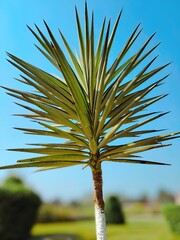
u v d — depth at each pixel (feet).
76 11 8.02
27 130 7.69
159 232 49.14
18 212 38.01
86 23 7.93
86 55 8.07
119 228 56.59
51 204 68.90
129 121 8.65
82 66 8.48
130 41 7.88
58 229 59.36
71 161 7.17
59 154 6.97
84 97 7.69
